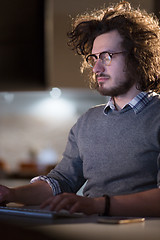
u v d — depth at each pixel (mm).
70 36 2023
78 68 3439
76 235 997
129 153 1647
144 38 1763
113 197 1390
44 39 3068
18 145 4531
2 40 3088
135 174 1633
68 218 1284
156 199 1401
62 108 4441
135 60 1735
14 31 3074
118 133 1693
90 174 1757
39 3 3055
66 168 1883
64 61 3398
